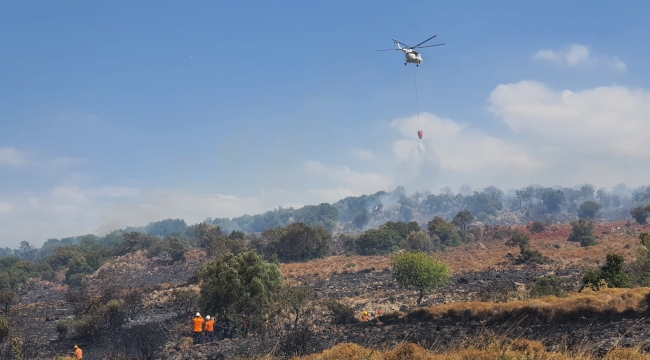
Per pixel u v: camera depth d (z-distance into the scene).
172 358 36.06
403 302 56.75
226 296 45.78
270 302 44.75
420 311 39.69
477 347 22.33
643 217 168.00
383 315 41.62
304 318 48.38
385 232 138.75
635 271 45.28
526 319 32.97
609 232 143.50
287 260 126.44
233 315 43.69
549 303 33.25
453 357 20.58
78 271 140.00
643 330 25.67
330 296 68.00
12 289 120.25
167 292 81.94
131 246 165.38
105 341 47.94
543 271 79.69
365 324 41.16
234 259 49.16
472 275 80.94
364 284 79.69
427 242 134.12
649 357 18.39
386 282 78.56
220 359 31.95
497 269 86.88
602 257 91.31
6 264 177.25
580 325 29.64
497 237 155.75
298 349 29.33
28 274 134.00
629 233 135.75
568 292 47.25
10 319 63.34
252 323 44.06
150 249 154.00
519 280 69.00
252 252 49.56
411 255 52.94
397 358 21.92
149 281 122.62
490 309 35.91
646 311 29.83
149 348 39.44
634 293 31.94
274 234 129.50
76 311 63.75
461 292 58.69
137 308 67.75
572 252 102.50
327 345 32.44
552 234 149.12
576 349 21.52
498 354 20.17
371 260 119.44
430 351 23.44
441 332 33.25
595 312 31.09
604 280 39.81
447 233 148.50
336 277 93.31
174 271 133.62
